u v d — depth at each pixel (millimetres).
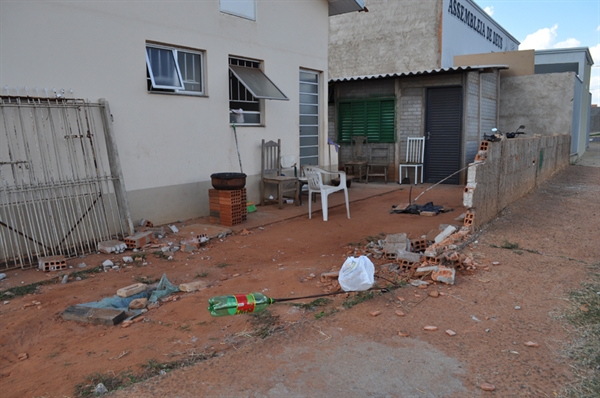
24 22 6160
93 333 4172
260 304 3934
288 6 10477
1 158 6078
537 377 3062
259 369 3176
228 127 9188
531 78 15695
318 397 2857
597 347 3443
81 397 3092
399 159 14086
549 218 8008
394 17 15984
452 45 16219
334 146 12570
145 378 3287
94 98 7012
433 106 13469
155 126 7875
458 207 9906
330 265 5922
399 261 5484
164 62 8070
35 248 6184
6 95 6023
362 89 14469
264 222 8469
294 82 10812
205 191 8820
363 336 3646
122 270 6000
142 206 7777
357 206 10250
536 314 4059
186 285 5250
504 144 8250
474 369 3164
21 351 3928
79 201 6805
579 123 21266
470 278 4996
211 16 8680
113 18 7156
